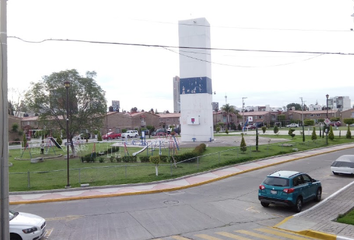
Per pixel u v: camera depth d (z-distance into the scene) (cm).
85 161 2909
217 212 1346
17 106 7112
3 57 786
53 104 3112
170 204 1508
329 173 2286
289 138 4962
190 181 2047
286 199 1288
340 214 1178
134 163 2744
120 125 7544
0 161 758
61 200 1683
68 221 1262
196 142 4462
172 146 3359
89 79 3216
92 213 1381
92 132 3400
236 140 4681
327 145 4028
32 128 6838
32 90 3125
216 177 2155
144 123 8281
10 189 1912
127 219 1262
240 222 1198
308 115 10831
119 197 1711
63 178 2208
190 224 1178
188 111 4628
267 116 10512
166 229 1120
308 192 1412
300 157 3066
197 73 4578
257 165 2625
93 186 1941
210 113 4697
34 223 996
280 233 1044
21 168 2741
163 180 2059
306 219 1165
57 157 3456
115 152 3494
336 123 9094
